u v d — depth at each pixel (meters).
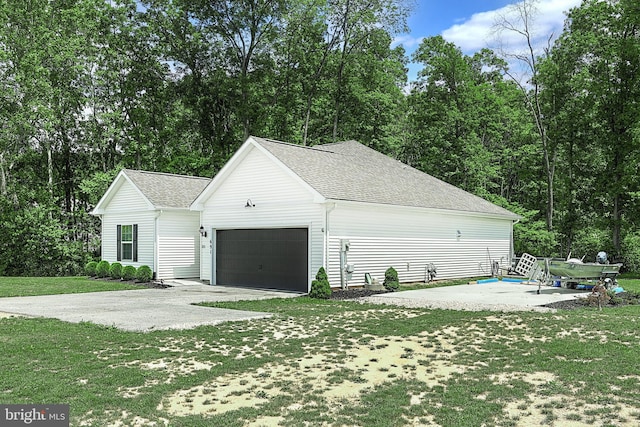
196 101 38.44
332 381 7.08
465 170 37.81
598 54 33.22
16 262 30.00
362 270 18.91
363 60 37.91
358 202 18.22
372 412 5.89
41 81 29.62
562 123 34.72
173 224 23.89
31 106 29.67
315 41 37.38
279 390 6.75
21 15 30.53
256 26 36.50
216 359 8.23
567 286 19.48
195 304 15.09
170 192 24.70
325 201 17.28
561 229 36.62
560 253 38.00
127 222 24.88
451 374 7.36
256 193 19.92
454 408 6.00
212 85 37.44
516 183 46.16
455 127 38.56
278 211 19.09
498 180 46.94
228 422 5.63
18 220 29.84
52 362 8.06
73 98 32.53
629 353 8.25
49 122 30.30
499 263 27.50
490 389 6.63
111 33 35.50
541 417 5.70
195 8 36.00
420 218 21.81
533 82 35.44
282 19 36.69
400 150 44.81
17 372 7.50
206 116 39.31
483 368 7.61
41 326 11.13
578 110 33.66
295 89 39.06
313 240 17.91
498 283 22.58
